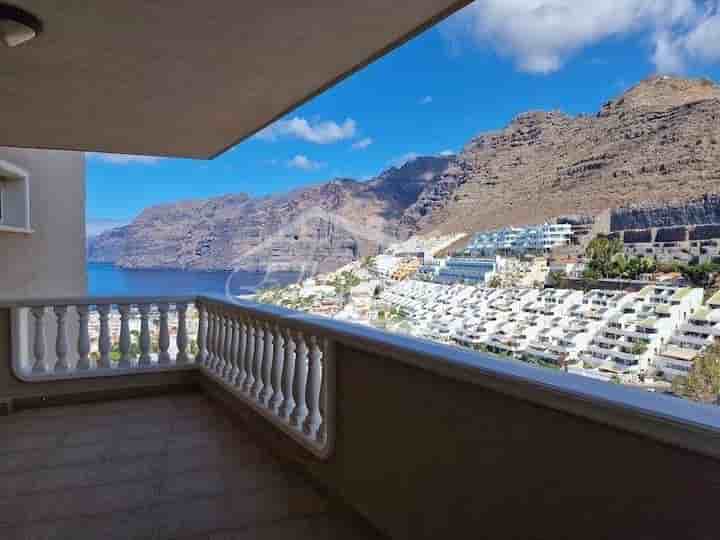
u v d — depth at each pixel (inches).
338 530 90.8
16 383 162.9
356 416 91.9
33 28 89.3
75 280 269.4
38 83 120.5
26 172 220.1
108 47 101.1
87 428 144.0
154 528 91.4
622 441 48.4
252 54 106.0
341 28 95.1
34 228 230.5
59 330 169.9
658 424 43.5
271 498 102.5
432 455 73.3
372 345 82.4
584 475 52.1
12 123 154.0
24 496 102.9
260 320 131.2
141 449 128.3
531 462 57.9
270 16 89.8
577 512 52.9
